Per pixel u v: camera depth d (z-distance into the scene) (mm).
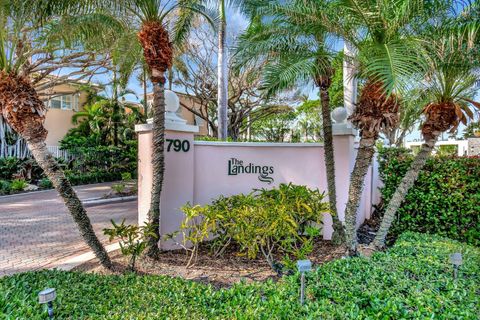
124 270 4680
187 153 6082
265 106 19781
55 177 4297
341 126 6207
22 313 2699
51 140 22359
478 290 3270
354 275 3572
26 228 8234
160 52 4812
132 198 13641
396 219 6500
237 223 4809
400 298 2949
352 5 4219
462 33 4055
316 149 6496
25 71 5719
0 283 3441
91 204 12133
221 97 12711
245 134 25328
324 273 3654
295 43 4922
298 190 5648
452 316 2629
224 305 2961
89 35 5855
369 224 7590
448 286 3271
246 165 6617
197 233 4969
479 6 4176
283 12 4707
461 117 4672
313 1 4551
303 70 4363
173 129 5727
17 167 17172
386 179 6754
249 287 3367
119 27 5734
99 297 3162
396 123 4609
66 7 4434
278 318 2684
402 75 3494
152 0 4688
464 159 6055
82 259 5512
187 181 6066
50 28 5617
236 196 5691
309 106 22234
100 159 20234
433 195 6168
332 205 5613
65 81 15695
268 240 4785
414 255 4398
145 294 3230
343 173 6230
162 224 5637
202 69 18484
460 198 5941
